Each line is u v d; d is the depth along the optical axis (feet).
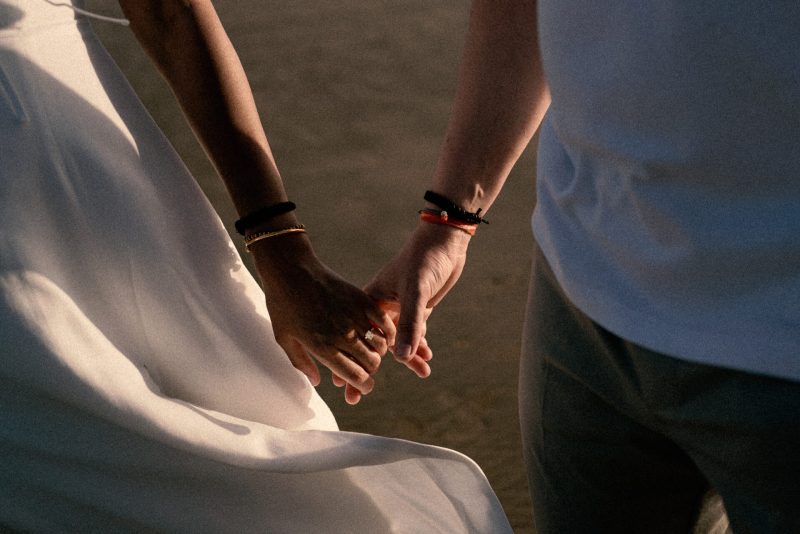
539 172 4.14
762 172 3.40
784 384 3.49
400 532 4.83
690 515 4.27
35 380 4.31
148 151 4.69
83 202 4.45
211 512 4.64
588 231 3.88
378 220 9.21
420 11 13.32
